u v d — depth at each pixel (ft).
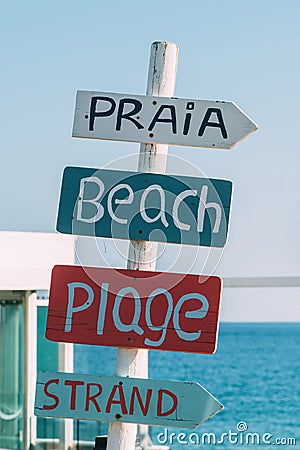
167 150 13.39
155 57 13.50
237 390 179.93
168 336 12.92
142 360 13.24
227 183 13.07
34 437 37.63
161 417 12.91
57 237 38.29
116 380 13.03
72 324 13.08
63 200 13.16
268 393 170.71
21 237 37.29
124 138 13.38
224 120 13.30
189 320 12.92
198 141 13.29
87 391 13.06
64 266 13.17
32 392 38.19
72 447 36.86
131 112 13.41
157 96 13.42
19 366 38.34
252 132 13.28
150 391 12.98
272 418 136.98
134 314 13.01
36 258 37.73
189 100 13.34
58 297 13.14
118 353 13.12
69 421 37.04
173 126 13.33
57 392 13.10
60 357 39.32
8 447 38.11
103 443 33.71
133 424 13.11
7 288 36.78
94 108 13.47
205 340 12.85
